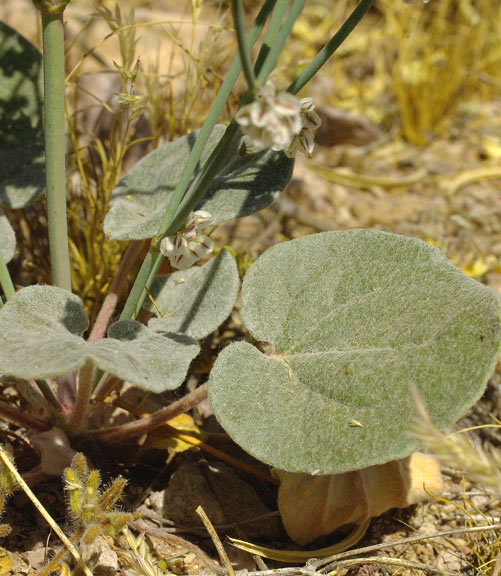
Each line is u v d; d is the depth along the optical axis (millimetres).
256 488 271
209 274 266
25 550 251
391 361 235
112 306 268
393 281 245
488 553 257
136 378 223
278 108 222
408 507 268
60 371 219
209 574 247
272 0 236
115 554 246
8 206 272
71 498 236
